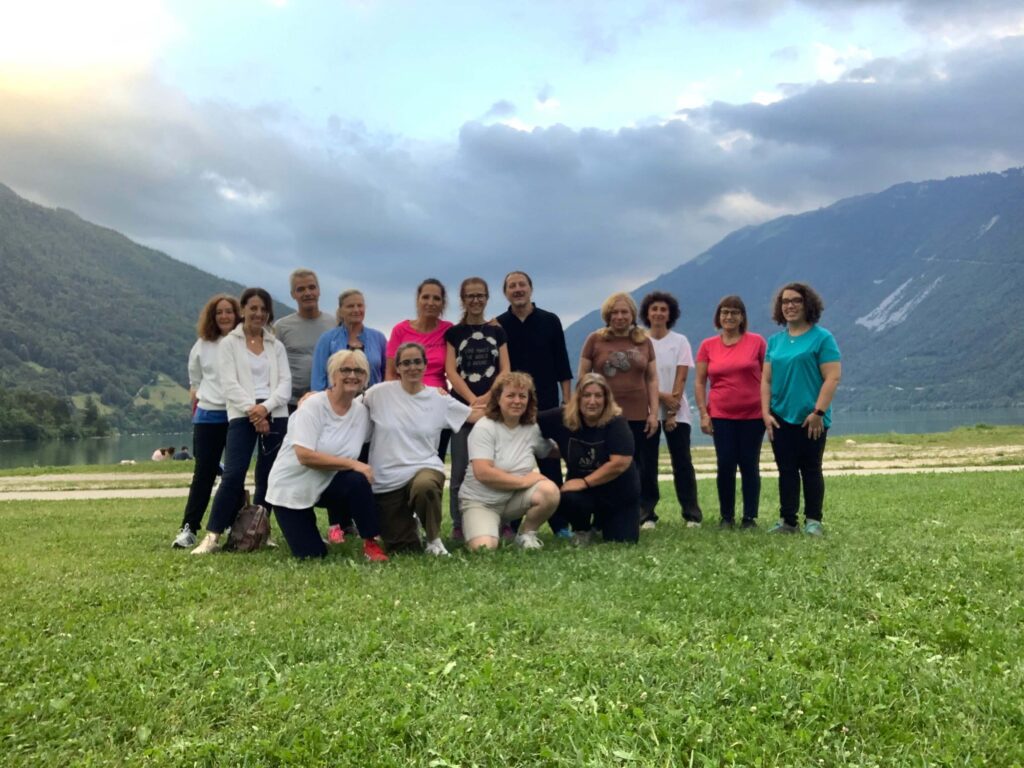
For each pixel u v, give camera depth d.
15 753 3.42
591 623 5.02
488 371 9.03
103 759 3.36
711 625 4.96
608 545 8.09
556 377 9.52
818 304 8.94
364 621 5.15
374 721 3.61
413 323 9.34
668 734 3.41
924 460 24.38
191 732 3.59
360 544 8.53
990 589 5.77
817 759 3.23
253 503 8.99
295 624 5.11
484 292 9.12
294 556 7.75
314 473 7.65
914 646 4.55
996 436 32.94
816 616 5.15
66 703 3.83
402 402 8.00
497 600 5.69
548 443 8.82
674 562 6.86
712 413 9.74
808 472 8.99
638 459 10.08
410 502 7.88
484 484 8.30
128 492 18.64
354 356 7.73
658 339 10.56
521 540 8.27
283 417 8.89
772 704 3.67
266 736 3.51
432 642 4.70
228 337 8.67
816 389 8.89
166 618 5.36
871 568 6.45
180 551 8.35
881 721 3.53
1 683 4.15
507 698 3.77
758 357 9.48
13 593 6.10
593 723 3.52
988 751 3.28
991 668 4.13
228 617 5.32
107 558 7.81
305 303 9.62
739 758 3.24
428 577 6.50
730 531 9.04
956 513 10.36
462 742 3.42
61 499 16.19
